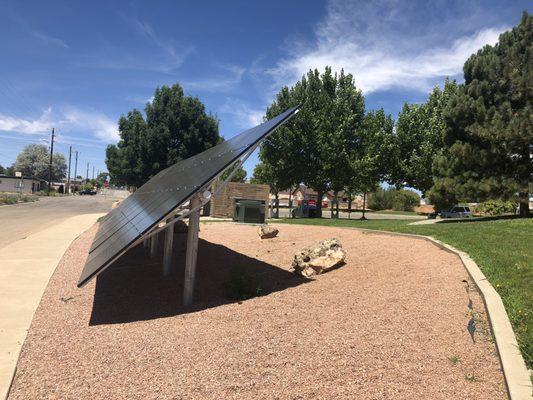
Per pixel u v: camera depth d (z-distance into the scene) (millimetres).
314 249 8633
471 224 12766
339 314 5688
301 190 58188
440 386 3805
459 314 5273
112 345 5020
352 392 3754
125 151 31594
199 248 12391
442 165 18016
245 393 3789
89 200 59344
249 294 7055
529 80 15688
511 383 3637
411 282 6785
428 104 33719
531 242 8578
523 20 16766
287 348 4684
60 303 7059
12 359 4625
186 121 31375
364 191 37375
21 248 12555
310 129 29188
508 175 16250
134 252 12781
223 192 25875
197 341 5043
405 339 4734
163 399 3713
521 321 4695
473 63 17281
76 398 3760
